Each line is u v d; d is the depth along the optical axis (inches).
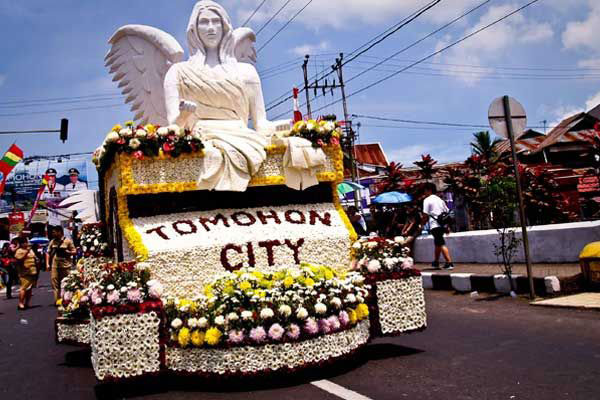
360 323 227.1
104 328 200.4
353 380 205.3
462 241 534.3
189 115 275.0
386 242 251.9
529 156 1222.9
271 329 198.5
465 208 770.2
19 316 488.7
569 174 911.0
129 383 219.0
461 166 850.1
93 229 354.0
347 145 1193.4
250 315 199.2
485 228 703.1
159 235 246.2
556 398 171.6
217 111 300.4
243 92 304.5
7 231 1261.1
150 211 260.7
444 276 441.7
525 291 371.6
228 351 198.7
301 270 223.3
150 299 209.5
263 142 275.9
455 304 371.2
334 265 264.5
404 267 246.4
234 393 198.2
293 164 267.7
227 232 254.7
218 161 261.4
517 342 249.6
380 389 191.8
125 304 205.6
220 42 313.6
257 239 254.2
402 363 226.4
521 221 359.3
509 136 360.5
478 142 1530.5
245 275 215.0
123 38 329.7
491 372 204.7
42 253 1061.8
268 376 202.7
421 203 741.9
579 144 1153.4
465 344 253.9
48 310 518.6
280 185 281.4
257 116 311.6
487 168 778.2
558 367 205.2
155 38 313.4
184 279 237.9
